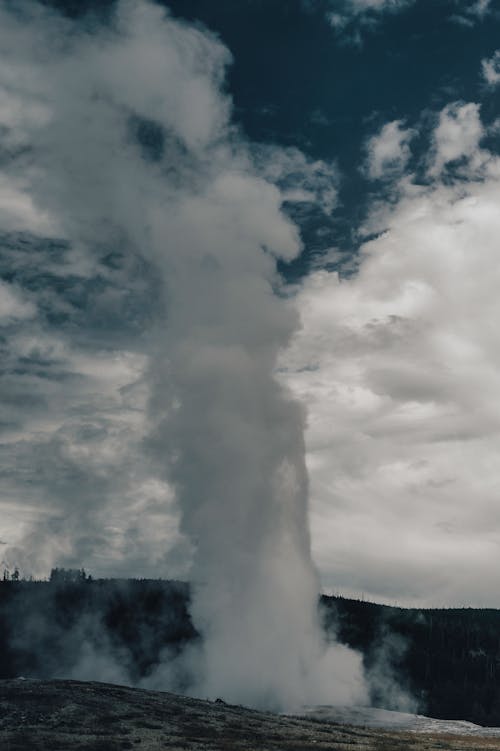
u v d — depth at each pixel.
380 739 76.69
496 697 165.25
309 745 65.88
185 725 70.62
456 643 198.25
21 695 76.12
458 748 72.50
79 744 58.78
